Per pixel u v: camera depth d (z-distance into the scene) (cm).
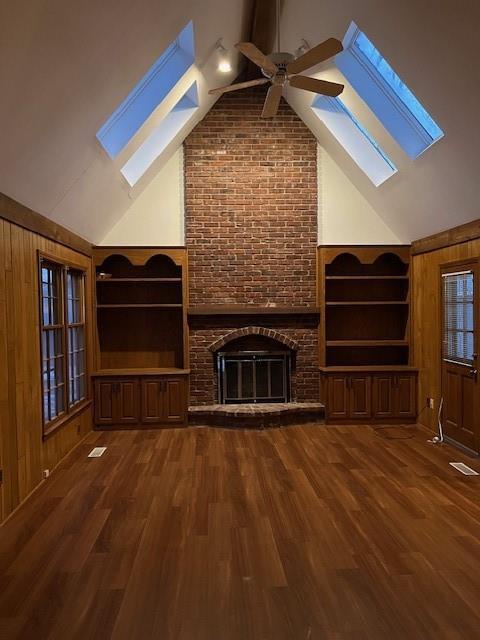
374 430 597
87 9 269
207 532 327
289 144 642
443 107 379
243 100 636
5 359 354
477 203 450
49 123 328
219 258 641
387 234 647
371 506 367
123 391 605
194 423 617
